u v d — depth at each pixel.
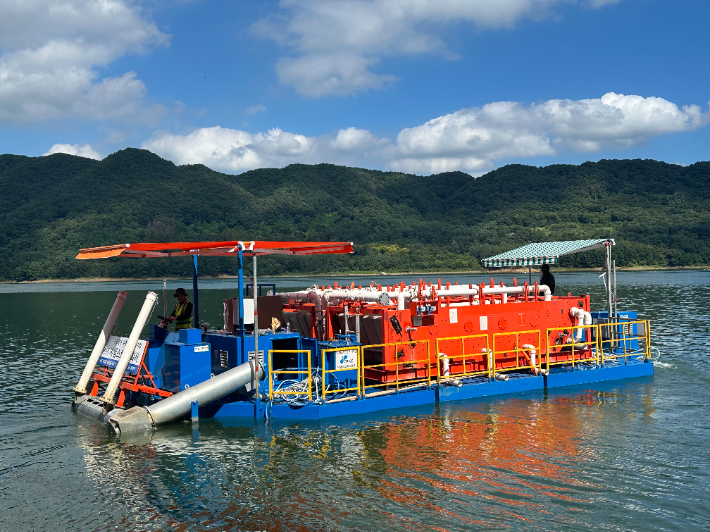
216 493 11.11
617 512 10.08
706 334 33.06
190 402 15.15
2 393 20.58
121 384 16.75
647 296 69.69
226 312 17.33
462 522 9.77
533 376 18.88
